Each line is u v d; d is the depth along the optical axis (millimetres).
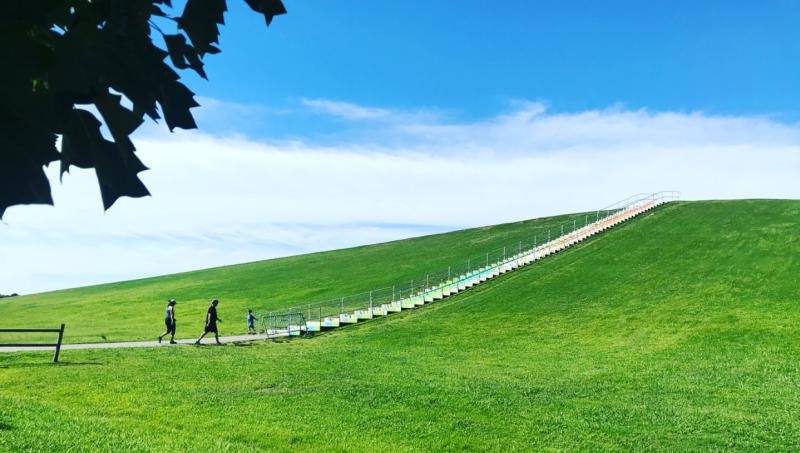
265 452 10055
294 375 18562
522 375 20062
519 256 53906
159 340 27266
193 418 12438
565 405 15109
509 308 35750
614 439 12289
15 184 1075
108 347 24734
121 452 8789
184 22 1362
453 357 24438
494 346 27016
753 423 13555
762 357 21766
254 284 66250
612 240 51906
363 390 16062
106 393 14344
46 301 71750
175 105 1327
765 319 27297
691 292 34125
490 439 12070
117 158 1242
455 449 11438
